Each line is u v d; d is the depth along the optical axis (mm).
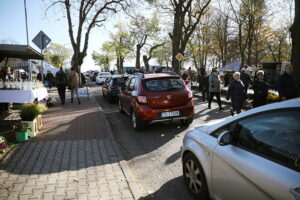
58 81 12992
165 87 7145
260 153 2393
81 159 4918
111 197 3500
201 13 24391
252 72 28391
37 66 24312
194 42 43750
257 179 2227
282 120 2320
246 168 2387
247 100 12336
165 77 7336
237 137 2771
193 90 21516
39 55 10867
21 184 3865
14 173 4258
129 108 8164
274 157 2232
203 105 12633
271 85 22969
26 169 4422
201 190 3270
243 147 2627
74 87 13492
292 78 7195
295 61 8875
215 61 52969
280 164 2133
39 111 6820
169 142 6309
